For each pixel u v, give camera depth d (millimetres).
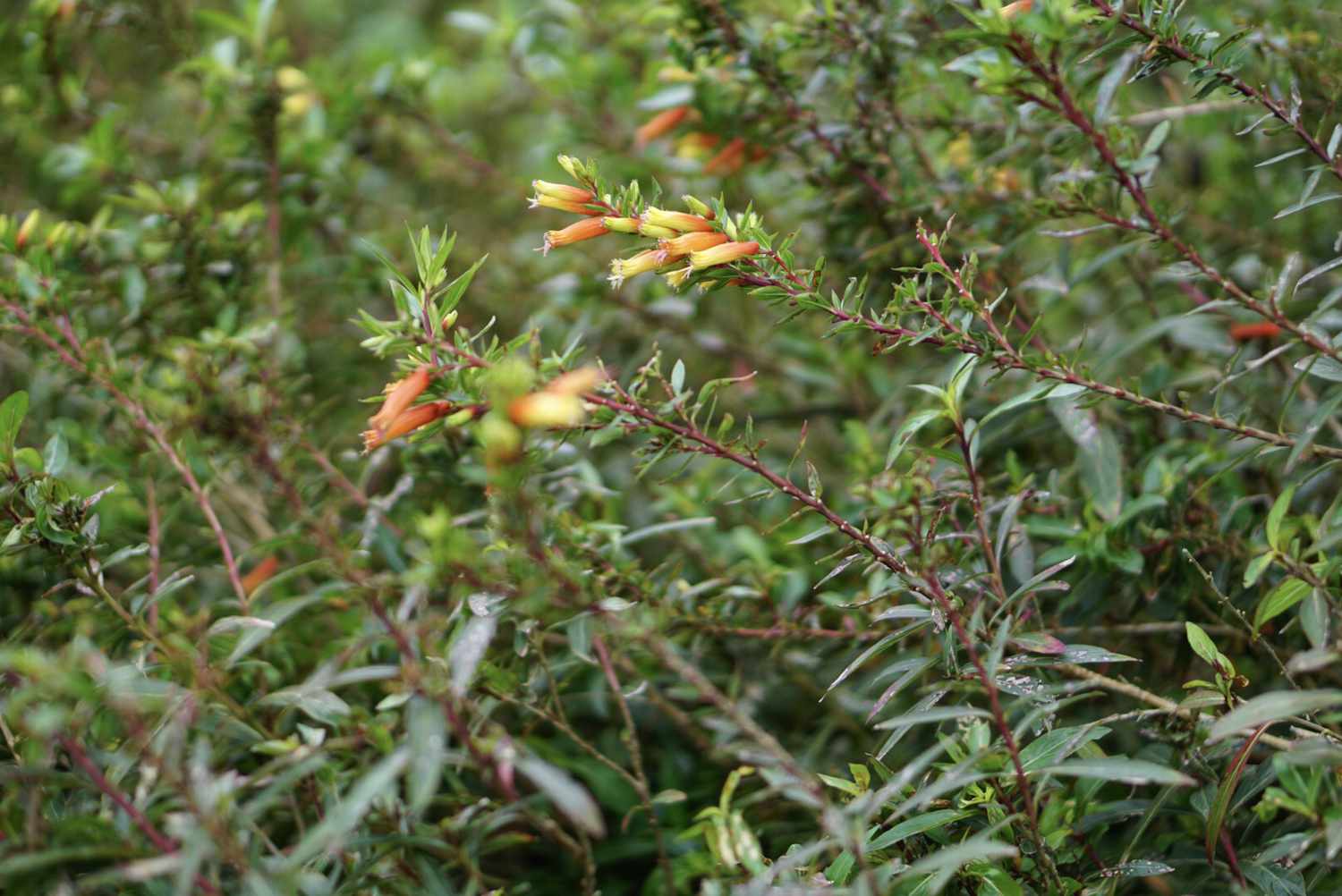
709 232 1068
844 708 1257
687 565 1302
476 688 1127
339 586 1112
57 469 1131
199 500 1172
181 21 1414
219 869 1078
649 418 1068
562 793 974
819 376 1384
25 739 1082
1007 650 1114
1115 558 1164
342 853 1079
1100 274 1365
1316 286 1295
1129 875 1076
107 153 1355
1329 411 1064
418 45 1991
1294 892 1063
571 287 1360
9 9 1771
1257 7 1268
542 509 1110
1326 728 1081
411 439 1059
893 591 1097
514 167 1744
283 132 1384
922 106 1291
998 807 1075
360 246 1398
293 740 1092
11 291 1176
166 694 1054
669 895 1137
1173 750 1092
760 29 1313
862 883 1007
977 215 1260
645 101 1275
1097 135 1107
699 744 1225
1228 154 1360
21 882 1029
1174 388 1248
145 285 1275
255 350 1224
